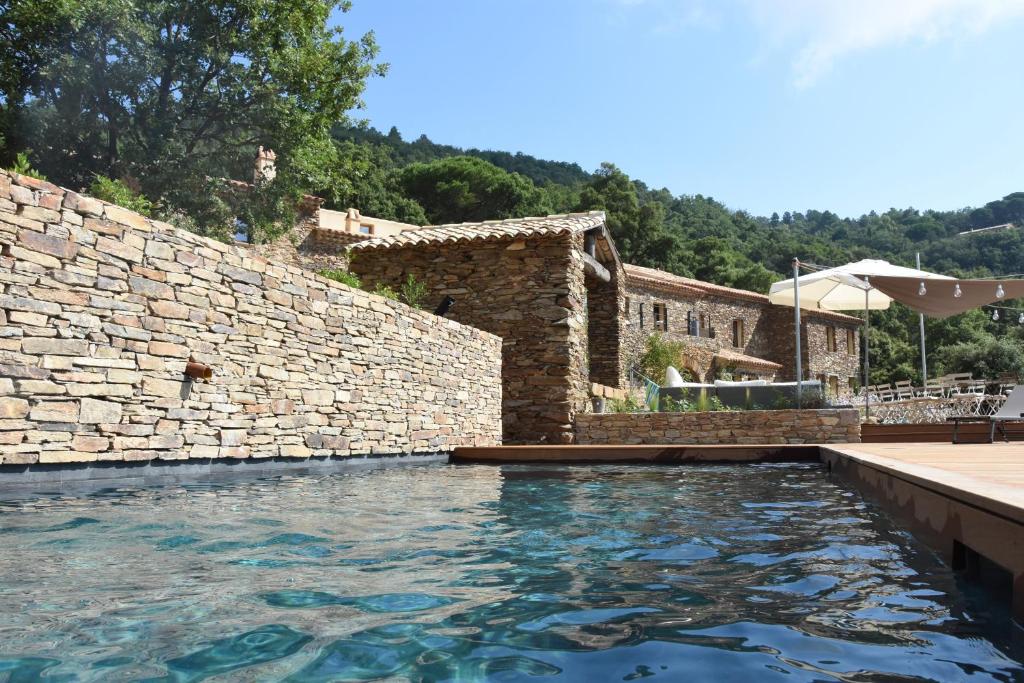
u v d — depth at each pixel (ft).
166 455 20.10
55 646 6.30
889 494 15.20
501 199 176.65
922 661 6.13
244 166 65.72
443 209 173.37
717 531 13.47
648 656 6.26
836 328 123.24
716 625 7.29
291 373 25.25
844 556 11.12
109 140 59.57
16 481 16.26
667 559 10.81
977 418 40.24
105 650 6.21
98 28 52.49
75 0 50.24
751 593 8.70
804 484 22.39
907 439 39.24
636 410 52.90
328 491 19.58
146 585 8.61
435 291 46.80
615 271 59.72
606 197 169.78
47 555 10.15
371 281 48.19
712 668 5.93
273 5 62.44
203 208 61.31
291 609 7.73
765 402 51.98
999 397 51.16
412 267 47.67
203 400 21.47
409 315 32.91
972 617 7.59
